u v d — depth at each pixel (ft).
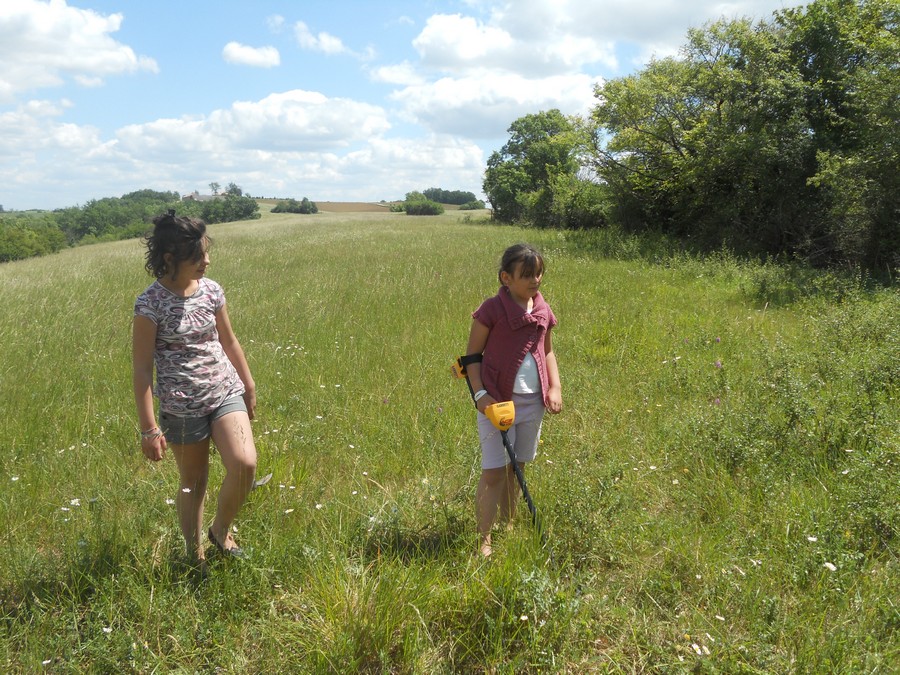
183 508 10.70
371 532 11.33
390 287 39.40
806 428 15.03
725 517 11.95
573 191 105.70
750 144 58.03
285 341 26.00
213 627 8.94
